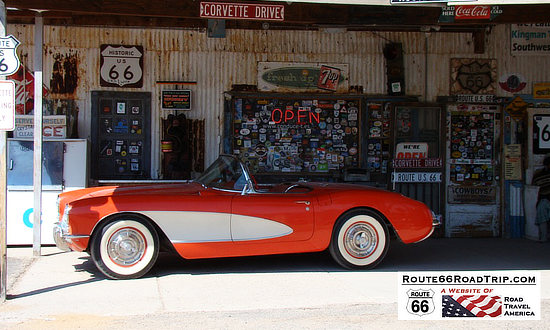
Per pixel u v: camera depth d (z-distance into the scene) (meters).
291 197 6.57
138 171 9.22
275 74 9.41
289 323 4.83
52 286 5.97
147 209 6.17
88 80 9.09
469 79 9.59
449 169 9.56
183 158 9.17
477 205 9.52
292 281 6.23
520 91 9.48
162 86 9.24
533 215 9.29
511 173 9.56
